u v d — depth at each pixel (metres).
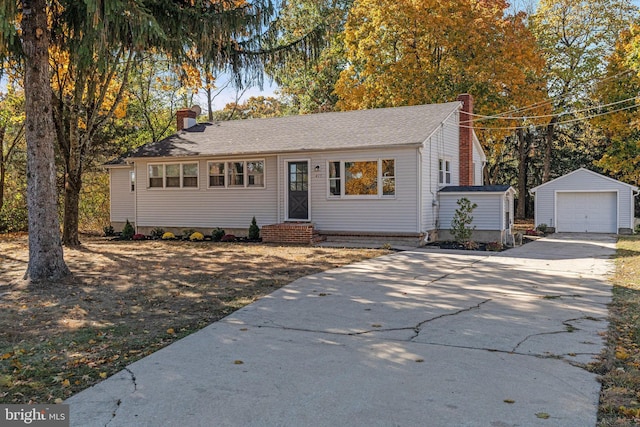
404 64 24.22
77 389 4.09
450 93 24.31
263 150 17.58
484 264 11.62
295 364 4.66
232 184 18.86
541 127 33.06
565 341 5.34
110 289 8.53
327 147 16.58
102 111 22.38
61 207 24.84
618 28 27.53
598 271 10.53
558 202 23.84
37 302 7.52
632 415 3.48
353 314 6.71
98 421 3.48
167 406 3.72
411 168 15.82
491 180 36.22
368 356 4.89
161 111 32.06
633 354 4.89
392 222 16.16
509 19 25.47
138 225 20.64
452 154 19.33
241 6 10.28
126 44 10.21
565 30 29.11
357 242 16.62
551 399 3.78
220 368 4.56
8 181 25.80
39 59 8.91
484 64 23.94
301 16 27.97
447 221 17.25
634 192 22.66
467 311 6.84
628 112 25.34
